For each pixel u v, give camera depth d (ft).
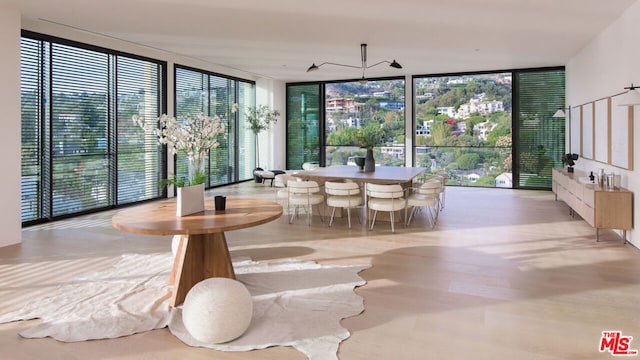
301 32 21.27
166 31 21.21
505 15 18.28
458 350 8.31
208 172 32.76
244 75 36.37
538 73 31.76
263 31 21.11
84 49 22.22
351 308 10.31
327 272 13.07
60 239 17.31
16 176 16.71
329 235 18.17
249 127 36.65
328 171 23.85
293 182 19.88
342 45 24.18
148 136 26.66
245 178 37.73
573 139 27.99
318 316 9.86
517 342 8.63
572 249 15.75
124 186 25.09
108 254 15.10
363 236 17.98
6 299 10.96
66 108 21.52
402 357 8.05
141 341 8.73
